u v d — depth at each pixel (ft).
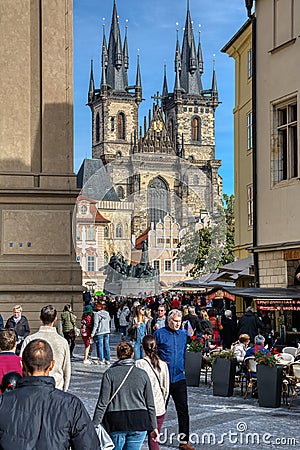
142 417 26.00
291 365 50.31
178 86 564.30
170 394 35.88
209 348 66.49
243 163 127.44
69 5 96.02
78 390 55.72
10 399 16.79
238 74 130.72
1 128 93.81
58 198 92.99
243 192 127.34
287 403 51.16
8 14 94.84
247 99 125.29
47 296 91.25
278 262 81.51
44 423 16.46
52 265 91.97
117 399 26.09
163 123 559.38
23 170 93.76
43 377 17.26
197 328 72.84
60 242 92.68
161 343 35.86
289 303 73.41
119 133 563.89
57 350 29.76
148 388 26.32
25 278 90.99
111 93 560.20
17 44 94.79
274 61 83.71
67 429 16.52
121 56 565.12
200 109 566.36
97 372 68.90
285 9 81.97
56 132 94.53
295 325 79.10
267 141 84.69
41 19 95.35
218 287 72.18
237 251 130.31
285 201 81.15
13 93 94.38
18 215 92.12
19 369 26.40
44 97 94.68
